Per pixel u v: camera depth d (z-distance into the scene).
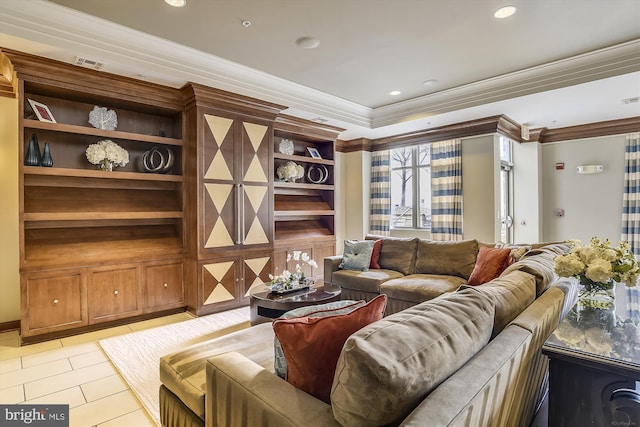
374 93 4.85
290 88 4.55
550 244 3.35
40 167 3.23
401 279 3.79
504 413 1.22
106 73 3.45
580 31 3.18
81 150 3.71
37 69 3.14
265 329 2.19
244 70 4.03
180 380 1.60
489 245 3.76
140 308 3.80
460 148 5.49
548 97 4.18
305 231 5.64
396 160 6.73
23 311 3.13
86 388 2.41
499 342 1.22
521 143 6.09
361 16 2.93
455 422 0.83
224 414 1.26
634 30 3.17
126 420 2.06
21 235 3.12
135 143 4.09
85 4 2.76
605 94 4.07
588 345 1.42
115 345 3.14
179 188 4.21
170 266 4.04
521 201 6.11
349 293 4.08
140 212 3.86
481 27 3.11
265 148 4.67
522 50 3.55
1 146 3.52
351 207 6.77
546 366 1.89
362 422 0.89
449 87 4.60
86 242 3.58
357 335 0.97
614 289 1.96
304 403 1.06
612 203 5.44
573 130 5.73
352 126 5.59
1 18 2.66
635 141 5.16
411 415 0.84
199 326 3.66
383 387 0.86
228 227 4.27
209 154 4.09
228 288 4.28
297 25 3.08
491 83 4.36
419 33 3.21
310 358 1.17
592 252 1.96
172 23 3.05
